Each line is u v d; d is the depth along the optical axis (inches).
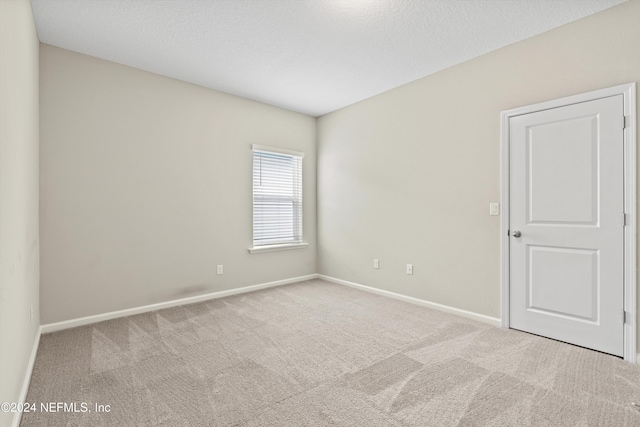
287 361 86.4
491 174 113.8
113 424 60.9
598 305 91.4
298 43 107.3
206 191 144.9
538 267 103.0
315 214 190.2
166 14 91.3
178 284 136.5
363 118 161.5
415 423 61.1
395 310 129.8
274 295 152.6
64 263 109.2
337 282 177.2
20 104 68.4
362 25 97.0
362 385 74.5
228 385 74.5
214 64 122.6
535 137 102.8
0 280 49.7
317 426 60.3
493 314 113.9
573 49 94.9
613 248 88.5
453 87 124.1
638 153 84.5
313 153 189.0
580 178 94.0
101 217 116.9
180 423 61.2
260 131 164.4
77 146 112.0
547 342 98.0
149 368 82.4
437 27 97.9
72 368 82.1
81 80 113.0
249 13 90.9
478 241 117.7
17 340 63.6
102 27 97.7
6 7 55.0
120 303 121.2
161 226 131.6
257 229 164.6
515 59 107.1
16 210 63.6
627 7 85.7
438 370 81.3
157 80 130.4
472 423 61.1
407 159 141.3
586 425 60.4
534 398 68.9
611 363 84.1
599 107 90.3
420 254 136.6
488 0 84.9
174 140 135.0
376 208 155.3
